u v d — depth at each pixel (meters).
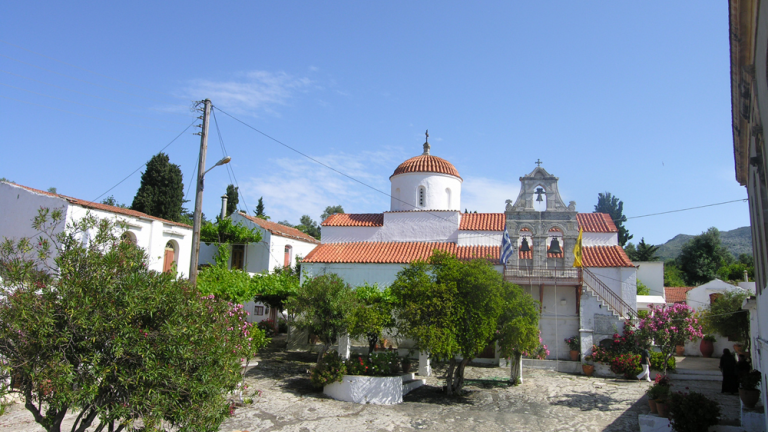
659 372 24.98
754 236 13.86
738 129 13.62
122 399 7.86
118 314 7.69
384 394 18.98
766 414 12.00
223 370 8.73
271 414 16.86
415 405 18.91
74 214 21.61
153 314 8.24
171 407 7.93
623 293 27.25
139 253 8.94
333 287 22.17
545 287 28.28
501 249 29.55
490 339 20.80
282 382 21.45
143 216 25.19
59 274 8.11
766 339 11.73
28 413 14.80
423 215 33.47
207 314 9.09
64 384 7.09
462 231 32.38
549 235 31.72
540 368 26.52
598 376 24.88
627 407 18.77
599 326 26.17
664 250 149.00
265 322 34.31
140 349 7.62
